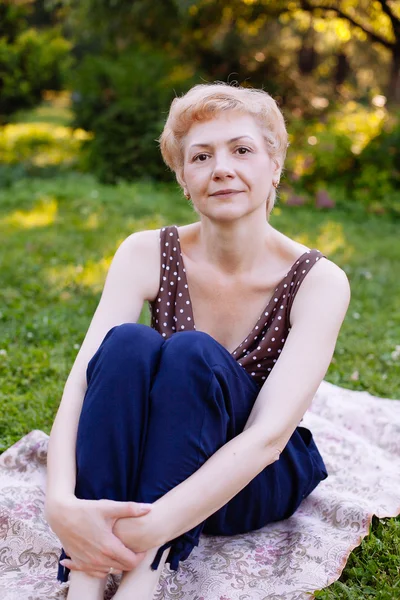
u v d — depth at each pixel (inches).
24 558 84.4
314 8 439.5
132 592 68.7
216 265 88.1
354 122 428.5
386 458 114.8
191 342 72.8
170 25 436.5
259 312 87.7
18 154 482.9
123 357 71.6
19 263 237.1
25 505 91.9
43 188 351.3
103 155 400.8
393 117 409.4
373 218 350.6
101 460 70.5
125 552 67.3
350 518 91.6
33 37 504.4
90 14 437.7
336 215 348.5
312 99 504.1
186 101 82.0
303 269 84.7
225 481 70.0
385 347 173.6
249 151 80.5
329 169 392.5
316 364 79.0
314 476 91.4
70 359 155.7
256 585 80.4
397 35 441.1
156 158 396.8
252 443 72.2
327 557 83.5
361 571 84.7
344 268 253.0
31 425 122.0
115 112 397.1
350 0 458.6
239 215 81.1
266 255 88.4
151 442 71.1
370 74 759.1
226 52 469.7
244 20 439.2
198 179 81.0
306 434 94.7
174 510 68.0
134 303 88.4
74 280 219.1
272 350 86.2
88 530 67.3
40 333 170.6
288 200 360.5
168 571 83.2
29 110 530.0
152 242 91.1
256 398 79.4
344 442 113.7
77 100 413.4
